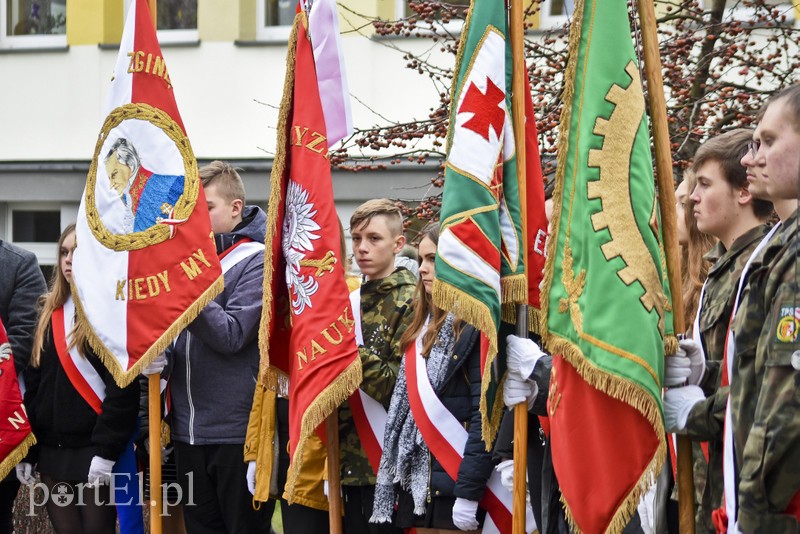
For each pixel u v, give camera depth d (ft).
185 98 46.03
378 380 18.58
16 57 48.52
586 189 13.94
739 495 11.90
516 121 15.57
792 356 11.39
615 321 13.42
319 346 17.51
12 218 48.93
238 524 20.31
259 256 20.86
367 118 42.88
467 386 17.72
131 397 20.83
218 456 20.22
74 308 21.93
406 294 19.33
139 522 21.61
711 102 24.62
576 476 13.73
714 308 14.03
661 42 26.50
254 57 45.32
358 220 19.54
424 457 17.93
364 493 18.99
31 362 22.17
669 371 13.70
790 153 12.30
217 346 19.81
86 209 20.38
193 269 19.71
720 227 14.46
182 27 46.39
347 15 42.60
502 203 15.69
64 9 48.70
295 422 17.67
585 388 13.78
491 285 15.28
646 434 13.52
